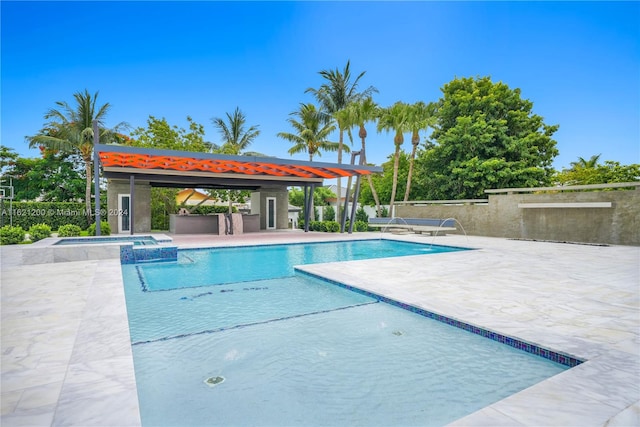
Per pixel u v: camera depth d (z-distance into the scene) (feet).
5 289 16.02
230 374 8.84
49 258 24.17
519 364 9.27
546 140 61.16
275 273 22.68
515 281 17.63
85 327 10.69
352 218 52.06
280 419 6.93
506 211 44.42
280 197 63.77
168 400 7.63
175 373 8.89
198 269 24.26
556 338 9.90
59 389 7.12
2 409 6.33
